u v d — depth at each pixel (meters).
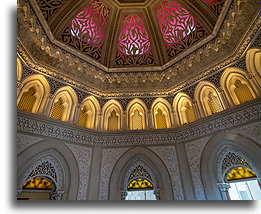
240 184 5.16
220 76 3.94
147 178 3.87
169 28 4.82
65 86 4.23
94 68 4.65
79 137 3.93
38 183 3.53
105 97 4.82
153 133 4.20
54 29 3.98
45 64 4.01
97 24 4.81
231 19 3.38
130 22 5.07
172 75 4.77
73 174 3.53
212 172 3.39
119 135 4.21
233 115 3.37
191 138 3.91
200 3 4.07
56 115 4.05
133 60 5.00
